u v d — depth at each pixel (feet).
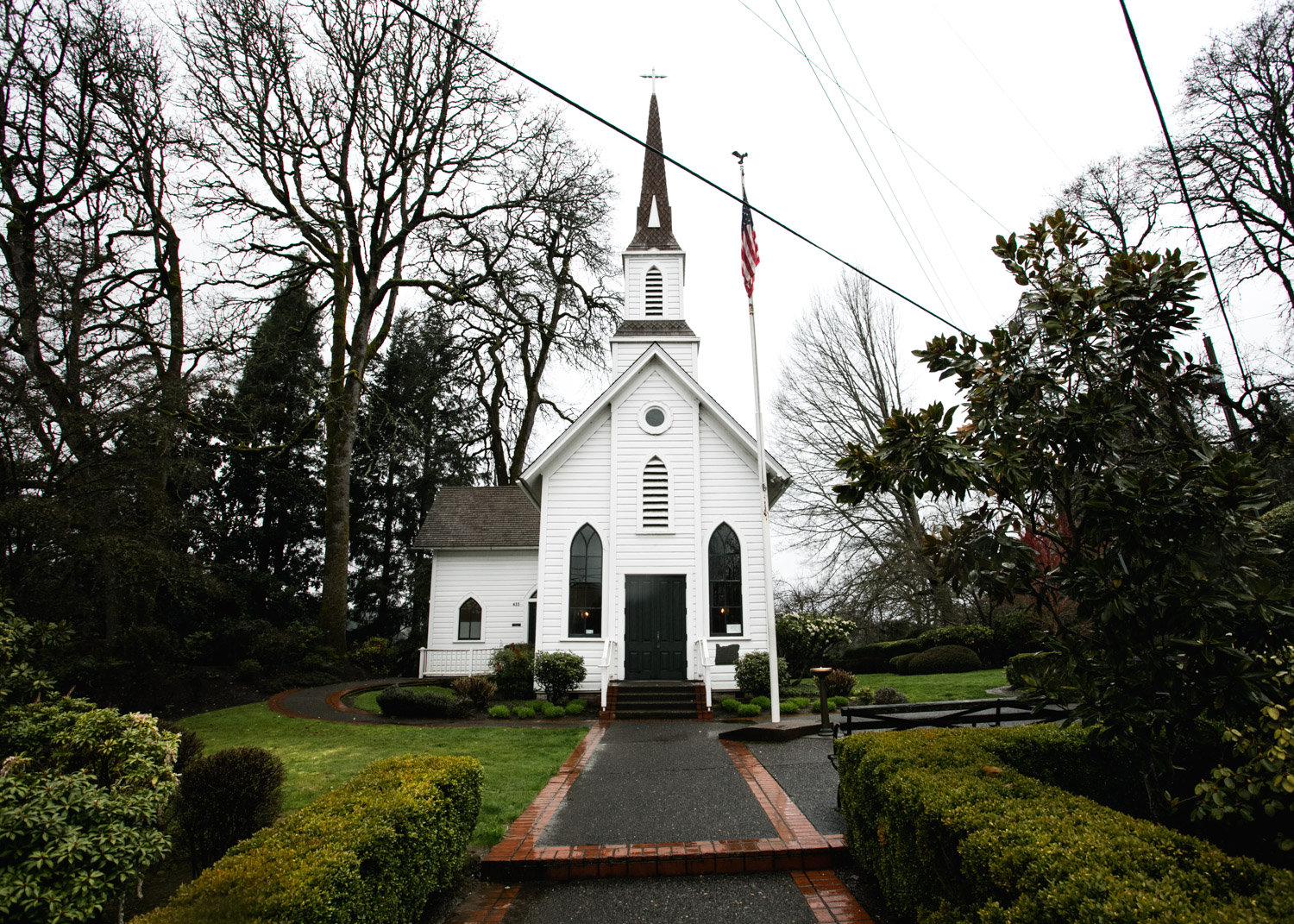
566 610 66.49
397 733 50.19
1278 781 15.93
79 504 47.16
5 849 15.35
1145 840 14.17
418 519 139.74
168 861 25.36
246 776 23.97
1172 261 21.09
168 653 62.95
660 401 70.08
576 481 69.21
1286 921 10.71
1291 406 56.59
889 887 20.11
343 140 94.63
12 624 30.42
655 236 86.84
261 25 85.20
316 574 130.00
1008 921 13.06
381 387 137.69
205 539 75.10
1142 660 19.04
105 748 19.77
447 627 95.45
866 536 110.93
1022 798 17.21
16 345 49.19
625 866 24.70
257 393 113.50
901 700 53.42
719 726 52.60
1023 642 86.63
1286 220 67.36
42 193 67.36
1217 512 18.11
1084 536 20.92
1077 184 79.61
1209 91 69.62
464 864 24.81
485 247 104.22
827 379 116.98
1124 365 21.94
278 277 95.76
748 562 67.26
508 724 55.11
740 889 23.29
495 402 134.82
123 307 61.72
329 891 14.52
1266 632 18.94
